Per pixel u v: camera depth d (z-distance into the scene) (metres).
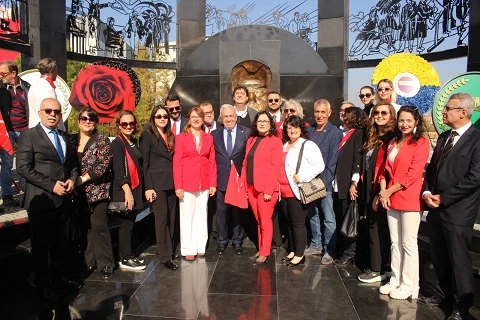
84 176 4.41
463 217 3.65
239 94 6.52
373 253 4.56
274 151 4.96
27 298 4.24
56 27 10.31
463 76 5.67
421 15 11.26
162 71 27.56
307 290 4.36
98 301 4.11
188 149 5.10
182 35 13.41
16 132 6.06
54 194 4.05
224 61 10.70
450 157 3.70
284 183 4.94
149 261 5.29
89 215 4.77
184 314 3.82
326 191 5.18
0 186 6.40
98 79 6.12
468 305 3.68
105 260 4.78
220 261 5.23
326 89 10.63
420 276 4.85
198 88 10.82
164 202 5.05
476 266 4.30
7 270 4.54
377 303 4.07
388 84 5.32
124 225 4.97
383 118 4.38
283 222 6.14
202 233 5.39
